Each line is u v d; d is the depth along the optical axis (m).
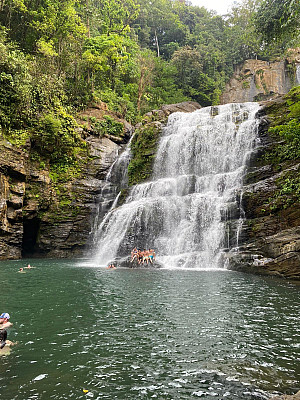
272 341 7.12
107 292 12.10
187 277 15.48
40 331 7.73
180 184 26.55
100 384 5.21
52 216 28.44
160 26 76.06
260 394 4.89
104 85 44.53
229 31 72.12
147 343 6.99
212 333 7.61
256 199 20.20
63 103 34.25
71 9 37.66
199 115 33.69
